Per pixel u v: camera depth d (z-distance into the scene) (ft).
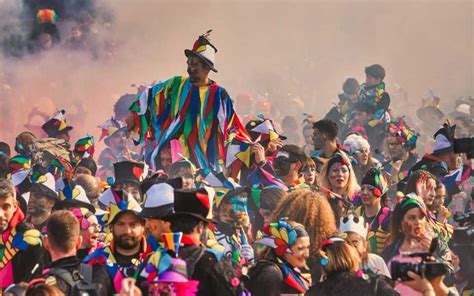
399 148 79.25
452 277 52.42
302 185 58.08
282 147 60.54
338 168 59.82
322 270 44.39
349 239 46.47
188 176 61.62
